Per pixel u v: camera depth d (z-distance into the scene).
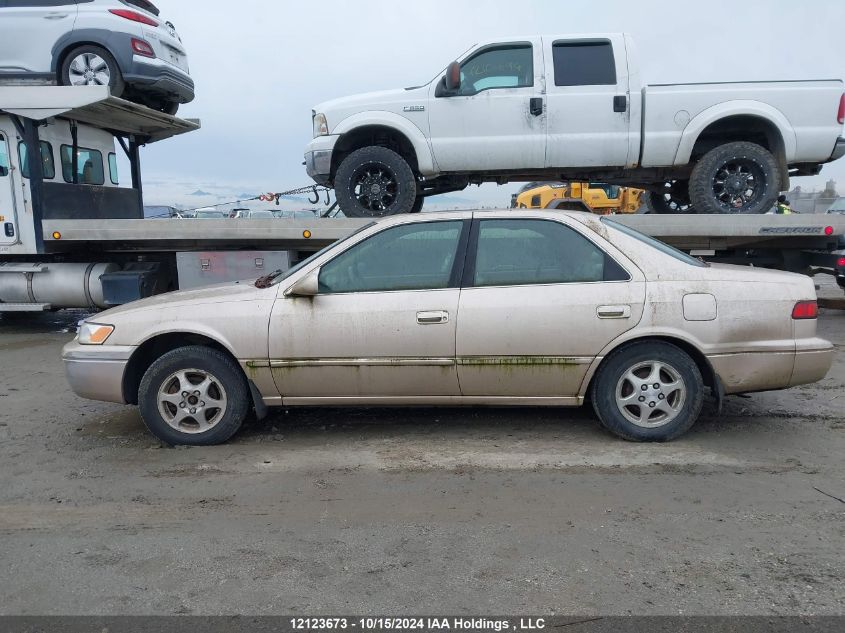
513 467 4.08
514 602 2.68
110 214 9.89
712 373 4.29
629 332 4.23
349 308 4.33
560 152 7.33
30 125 8.49
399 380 4.38
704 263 4.60
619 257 4.32
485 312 4.26
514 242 4.39
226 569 2.97
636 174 7.86
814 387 5.86
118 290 8.97
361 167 7.51
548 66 7.25
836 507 3.47
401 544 3.16
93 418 5.34
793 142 7.07
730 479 3.85
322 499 3.69
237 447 4.55
